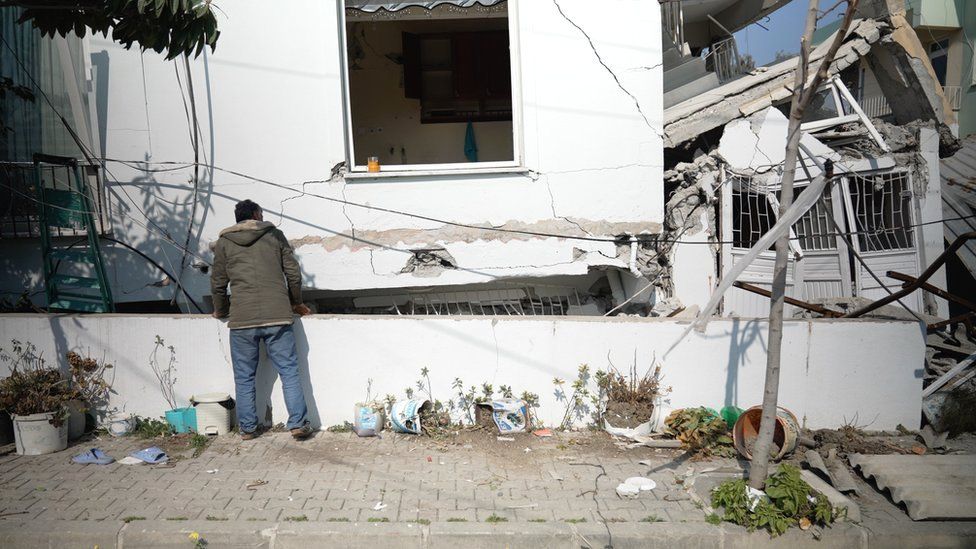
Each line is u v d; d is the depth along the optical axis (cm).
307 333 521
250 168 618
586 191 628
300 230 625
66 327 520
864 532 368
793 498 375
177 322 520
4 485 416
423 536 361
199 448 481
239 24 603
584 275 686
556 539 364
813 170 719
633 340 516
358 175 616
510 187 626
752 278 714
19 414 471
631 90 619
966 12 1455
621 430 503
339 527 365
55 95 629
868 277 723
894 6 778
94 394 522
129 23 446
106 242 628
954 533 367
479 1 622
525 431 511
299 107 611
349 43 859
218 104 611
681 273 687
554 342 518
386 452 479
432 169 623
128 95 612
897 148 739
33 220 639
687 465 458
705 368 514
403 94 888
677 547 366
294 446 489
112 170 619
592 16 611
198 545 355
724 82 815
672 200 695
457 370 523
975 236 504
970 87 1448
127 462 454
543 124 620
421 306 712
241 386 495
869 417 516
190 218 624
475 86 874
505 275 635
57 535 355
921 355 513
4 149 641
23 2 462
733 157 696
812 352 512
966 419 510
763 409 390
